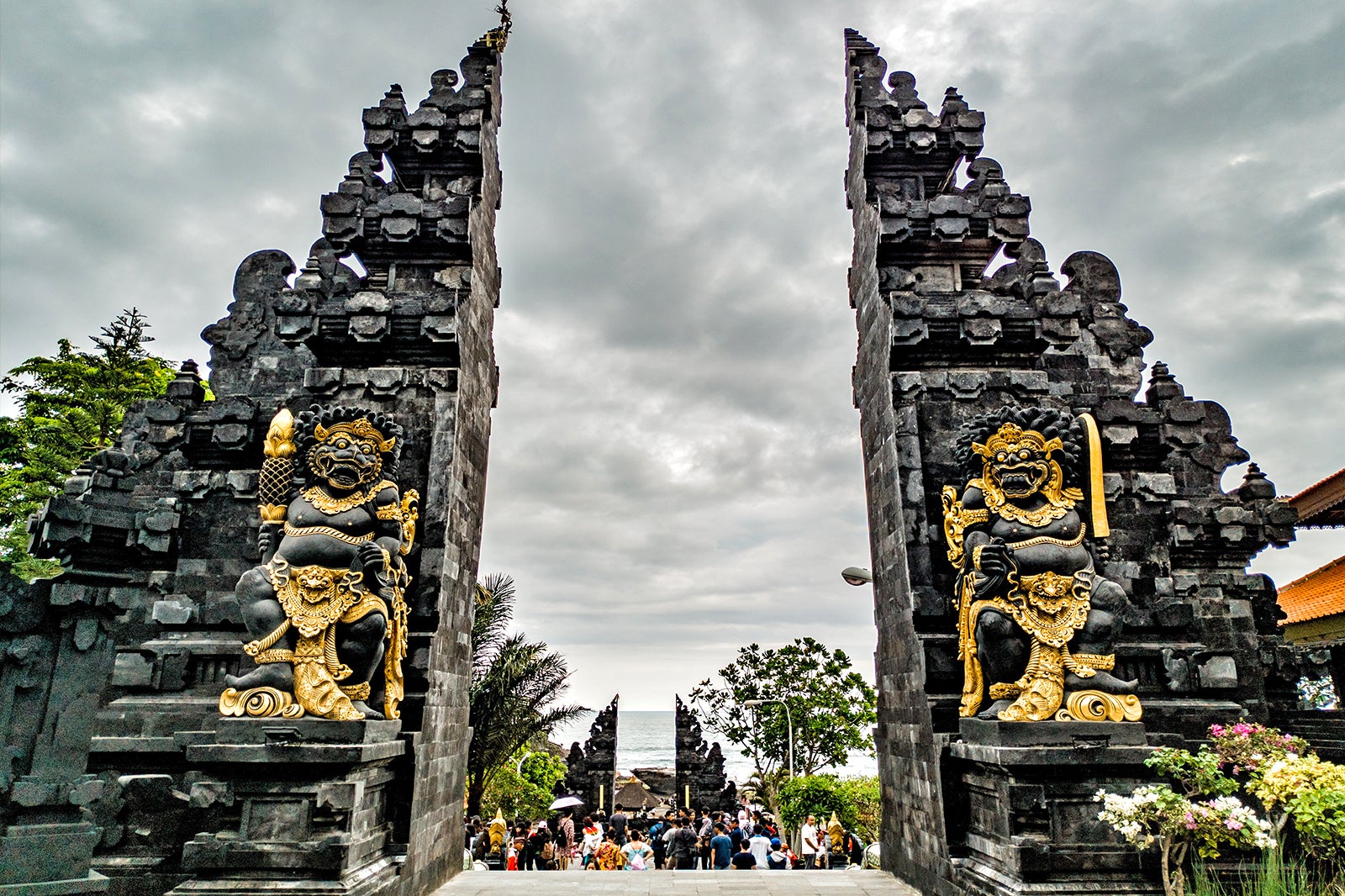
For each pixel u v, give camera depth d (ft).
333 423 36.04
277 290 50.21
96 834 21.94
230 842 30.04
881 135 49.37
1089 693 33.14
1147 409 47.70
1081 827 31.12
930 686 38.65
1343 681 55.31
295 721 31.37
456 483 42.45
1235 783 31.40
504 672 80.89
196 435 45.21
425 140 48.67
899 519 41.86
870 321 48.75
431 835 39.58
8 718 21.27
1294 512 50.65
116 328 96.78
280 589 33.27
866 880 44.04
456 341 43.01
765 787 129.29
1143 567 44.21
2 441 89.20
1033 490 35.88
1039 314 43.70
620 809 115.65
